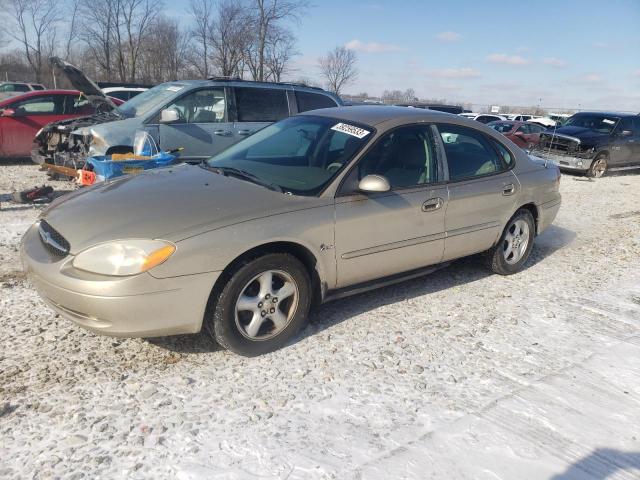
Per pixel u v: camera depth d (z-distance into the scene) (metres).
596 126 14.23
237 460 2.49
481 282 5.03
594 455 2.66
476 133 4.75
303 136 4.28
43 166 8.64
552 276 5.31
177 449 2.54
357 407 2.95
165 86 8.19
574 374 3.42
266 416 2.83
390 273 4.10
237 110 8.12
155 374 3.16
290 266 3.40
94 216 3.21
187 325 3.11
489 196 4.62
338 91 43.06
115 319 2.92
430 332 3.92
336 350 3.57
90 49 40.78
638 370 3.50
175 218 3.12
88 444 2.54
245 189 3.56
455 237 4.43
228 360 3.37
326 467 2.47
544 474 2.51
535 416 2.95
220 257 3.08
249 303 3.30
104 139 7.16
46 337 3.53
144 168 5.67
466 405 3.02
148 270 2.90
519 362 3.55
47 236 3.26
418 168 4.16
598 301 4.68
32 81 44.09
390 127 4.09
